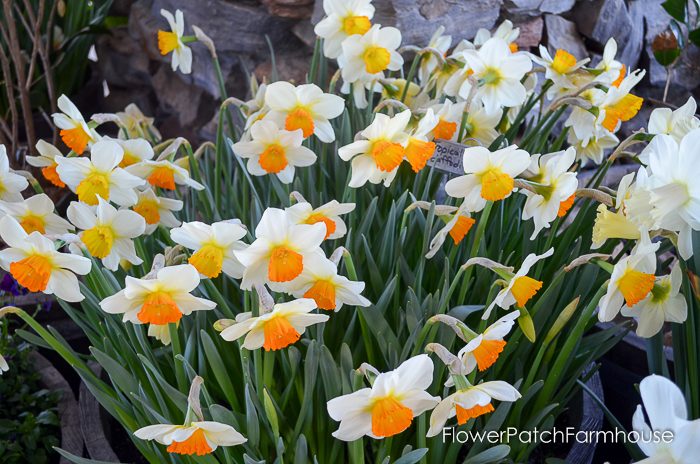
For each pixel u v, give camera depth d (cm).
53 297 150
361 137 107
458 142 114
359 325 107
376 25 117
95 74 234
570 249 116
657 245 85
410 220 111
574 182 94
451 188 96
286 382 101
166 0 188
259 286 84
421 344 93
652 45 164
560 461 104
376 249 111
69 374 151
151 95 224
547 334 101
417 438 98
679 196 81
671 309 91
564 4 175
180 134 207
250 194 128
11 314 149
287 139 104
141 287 84
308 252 85
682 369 97
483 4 161
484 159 94
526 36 173
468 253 109
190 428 83
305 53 176
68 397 132
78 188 98
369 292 109
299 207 91
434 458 98
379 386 79
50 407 131
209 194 119
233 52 180
